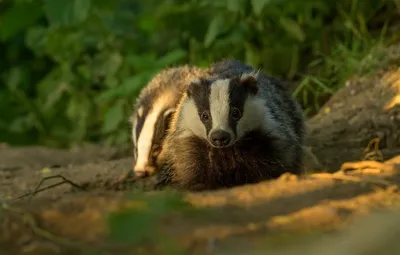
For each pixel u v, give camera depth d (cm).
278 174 961
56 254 591
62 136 1773
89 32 1625
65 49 1647
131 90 1418
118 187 1173
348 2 1439
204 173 970
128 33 1591
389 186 706
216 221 625
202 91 941
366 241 555
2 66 1959
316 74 1421
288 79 1447
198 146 960
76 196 707
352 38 1431
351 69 1311
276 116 968
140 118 1151
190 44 1537
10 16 1675
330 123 1209
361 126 1170
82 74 1659
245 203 675
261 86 1001
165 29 1584
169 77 1196
